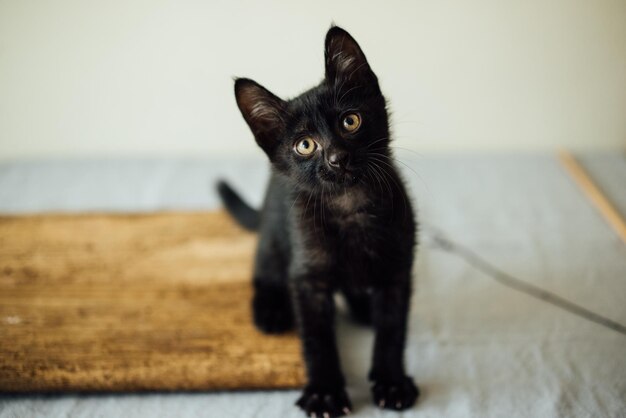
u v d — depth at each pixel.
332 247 0.51
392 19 0.74
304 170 0.50
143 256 0.63
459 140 0.81
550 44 0.75
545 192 0.74
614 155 0.80
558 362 0.52
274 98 0.50
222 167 0.81
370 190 0.50
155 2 0.74
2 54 0.76
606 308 0.57
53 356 0.53
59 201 0.75
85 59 0.77
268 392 0.51
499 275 0.62
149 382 0.51
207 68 0.77
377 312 0.52
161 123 0.81
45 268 0.62
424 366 0.53
